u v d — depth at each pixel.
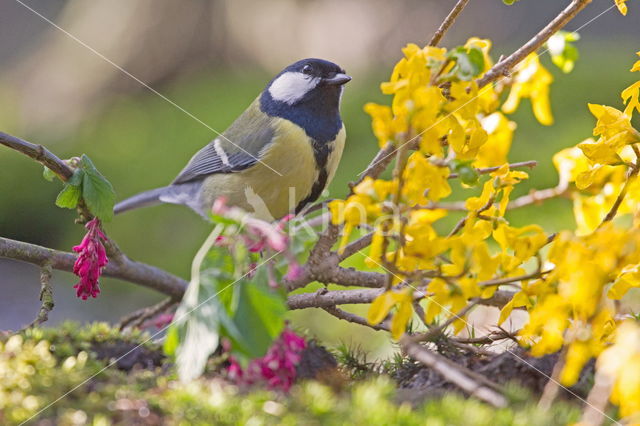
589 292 3.24
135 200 8.41
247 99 17.92
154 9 20.41
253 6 20.61
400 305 3.42
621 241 3.30
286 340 3.61
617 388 3.05
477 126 3.88
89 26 21.08
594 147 4.17
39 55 21.59
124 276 6.40
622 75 15.17
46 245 14.50
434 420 3.13
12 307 13.55
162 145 16.39
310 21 20.45
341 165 13.41
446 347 4.20
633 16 18.42
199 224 13.98
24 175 15.24
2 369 3.42
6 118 19.61
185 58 20.22
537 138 13.09
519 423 3.18
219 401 3.28
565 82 14.92
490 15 19.62
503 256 3.90
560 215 10.80
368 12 20.11
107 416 3.25
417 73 3.59
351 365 4.41
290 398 3.40
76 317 13.02
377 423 3.16
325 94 7.29
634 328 2.90
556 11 19.31
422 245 3.62
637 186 4.44
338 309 4.70
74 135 18.56
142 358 4.02
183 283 6.67
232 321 3.22
